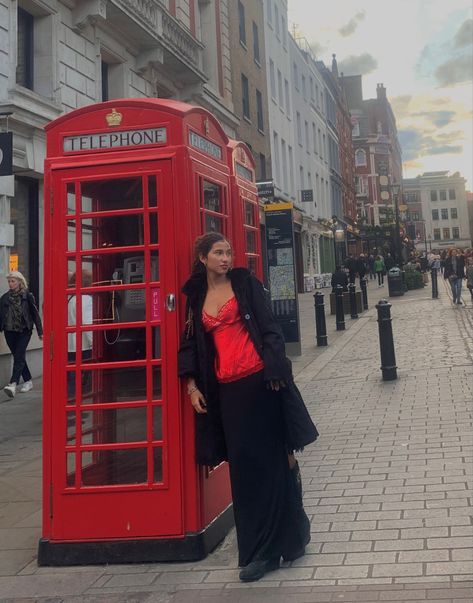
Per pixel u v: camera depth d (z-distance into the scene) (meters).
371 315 19.42
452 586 3.39
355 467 5.61
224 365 3.77
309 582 3.60
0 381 10.78
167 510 4.05
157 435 4.13
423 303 22.11
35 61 12.70
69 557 4.11
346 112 60.44
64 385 4.18
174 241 4.12
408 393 8.40
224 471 4.55
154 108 4.23
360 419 7.31
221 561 4.01
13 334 10.04
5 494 5.68
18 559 4.30
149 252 4.16
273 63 32.88
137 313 4.24
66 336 4.20
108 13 14.41
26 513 5.20
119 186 4.37
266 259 12.65
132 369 4.20
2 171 8.05
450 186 129.25
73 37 13.51
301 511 3.94
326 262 45.22
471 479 5.00
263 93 30.41
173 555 4.02
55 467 4.16
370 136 82.12
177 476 4.05
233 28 26.12
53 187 4.26
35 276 12.27
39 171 11.95
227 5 25.12
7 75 11.23
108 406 4.12
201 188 4.38
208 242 3.84
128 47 16.02
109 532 4.09
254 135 28.55
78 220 4.22
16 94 11.30
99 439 4.21
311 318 20.38
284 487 3.81
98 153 4.27
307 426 3.69
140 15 15.29
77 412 4.16
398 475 5.28
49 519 4.16
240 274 3.88
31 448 7.16
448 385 8.62
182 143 4.19
